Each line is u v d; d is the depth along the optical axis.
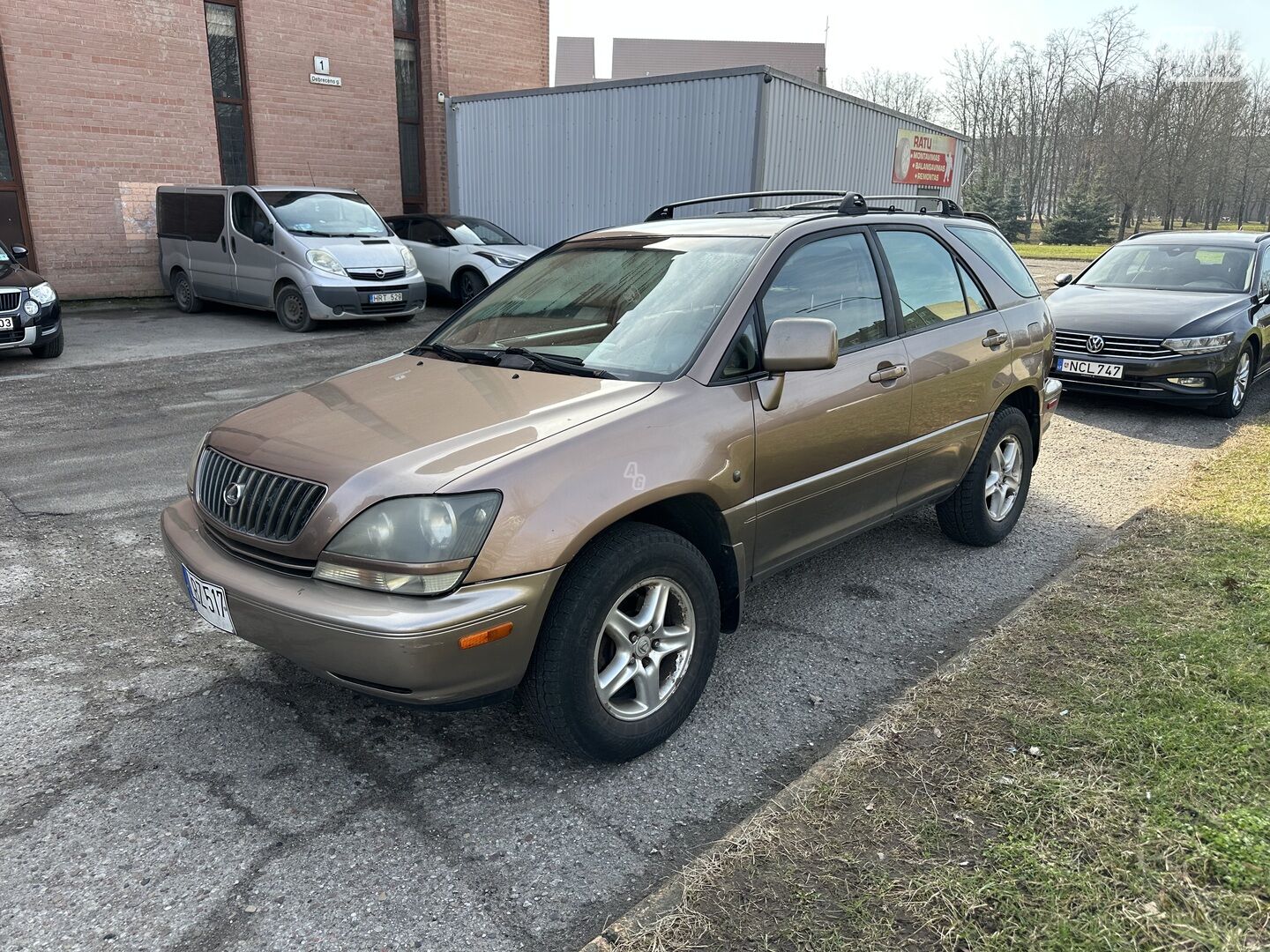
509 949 2.13
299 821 2.60
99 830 2.54
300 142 16.31
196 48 14.65
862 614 4.01
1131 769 2.59
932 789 2.55
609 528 2.75
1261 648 3.27
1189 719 2.82
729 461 3.01
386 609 2.40
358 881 2.35
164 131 14.55
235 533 2.76
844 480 3.57
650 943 2.02
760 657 3.62
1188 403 7.58
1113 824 2.36
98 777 2.79
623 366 3.15
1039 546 4.82
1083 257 36.25
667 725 2.93
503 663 2.51
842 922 2.07
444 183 18.83
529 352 3.38
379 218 13.09
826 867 2.25
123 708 3.20
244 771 2.83
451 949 2.12
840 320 3.61
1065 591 3.87
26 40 13.09
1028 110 66.75
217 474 2.95
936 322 4.11
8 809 2.63
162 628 3.81
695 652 3.00
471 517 2.45
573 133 14.55
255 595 2.58
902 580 4.37
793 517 3.38
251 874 2.37
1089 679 3.11
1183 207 60.09
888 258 3.94
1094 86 64.19
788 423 3.24
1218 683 3.04
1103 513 5.34
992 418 4.50
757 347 3.23
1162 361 7.50
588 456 2.65
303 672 3.46
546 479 2.55
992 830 2.37
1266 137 60.38
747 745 3.00
